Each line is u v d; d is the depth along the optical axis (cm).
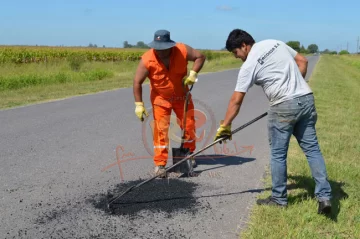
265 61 340
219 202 394
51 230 338
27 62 2395
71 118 841
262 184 444
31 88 1352
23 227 344
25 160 539
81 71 1914
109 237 326
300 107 338
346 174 452
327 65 3944
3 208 383
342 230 324
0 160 538
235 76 2111
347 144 599
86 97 1181
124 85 1508
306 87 346
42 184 449
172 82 462
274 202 373
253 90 1427
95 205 391
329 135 665
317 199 362
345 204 371
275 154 360
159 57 449
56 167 510
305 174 455
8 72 1658
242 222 349
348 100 1154
